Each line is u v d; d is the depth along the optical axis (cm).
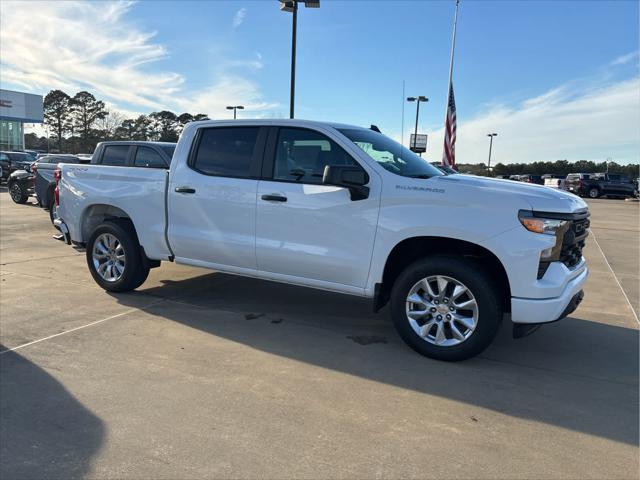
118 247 573
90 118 8106
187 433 293
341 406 330
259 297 589
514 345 458
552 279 376
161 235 533
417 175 438
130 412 315
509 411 331
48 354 402
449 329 412
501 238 375
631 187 3809
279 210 458
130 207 551
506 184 418
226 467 261
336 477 255
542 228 370
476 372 392
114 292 584
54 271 687
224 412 318
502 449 285
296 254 453
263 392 347
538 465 270
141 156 929
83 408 319
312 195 442
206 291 608
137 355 405
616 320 542
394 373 386
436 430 304
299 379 370
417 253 438
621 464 273
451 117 1275
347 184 403
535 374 392
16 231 1050
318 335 467
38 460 264
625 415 330
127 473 254
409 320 418
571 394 359
